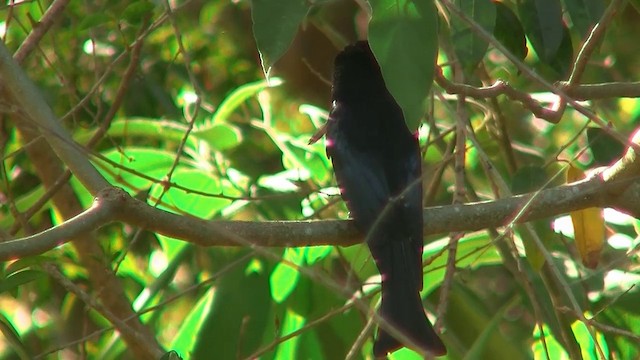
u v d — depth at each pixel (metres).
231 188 11.26
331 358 11.13
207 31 13.19
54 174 10.84
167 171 11.15
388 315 7.96
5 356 12.30
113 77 12.05
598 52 8.93
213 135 11.42
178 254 11.78
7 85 8.11
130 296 12.99
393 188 8.61
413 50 6.29
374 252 8.26
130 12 9.30
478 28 6.91
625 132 11.58
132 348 10.37
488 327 10.51
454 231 8.41
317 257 10.63
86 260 10.01
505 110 13.45
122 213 7.13
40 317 13.02
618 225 10.88
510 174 10.70
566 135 13.42
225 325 11.32
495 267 13.41
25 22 11.52
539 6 8.47
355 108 9.16
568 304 9.86
